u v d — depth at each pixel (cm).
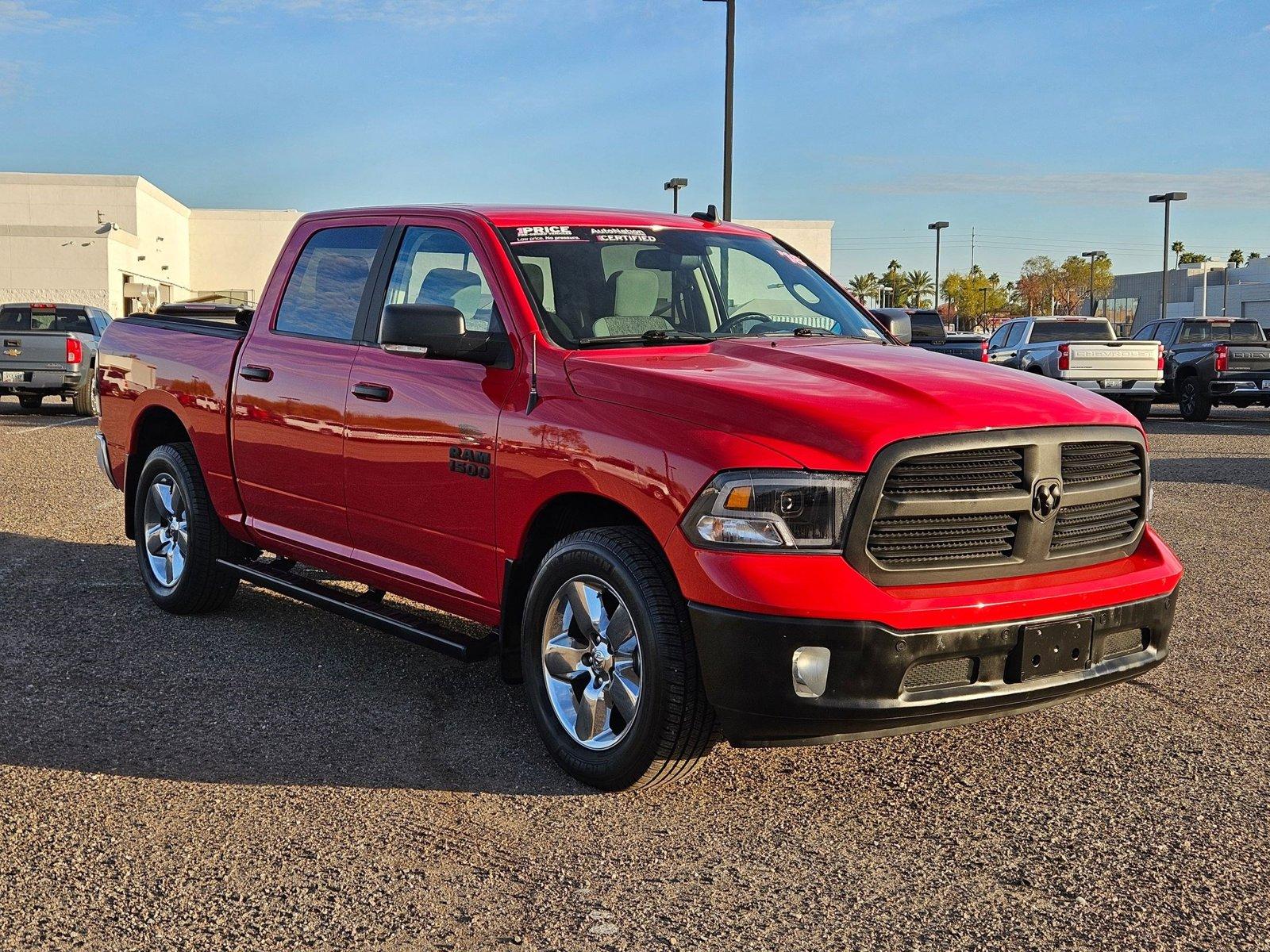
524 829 370
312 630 599
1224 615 646
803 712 348
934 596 357
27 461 1288
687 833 368
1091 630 383
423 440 461
